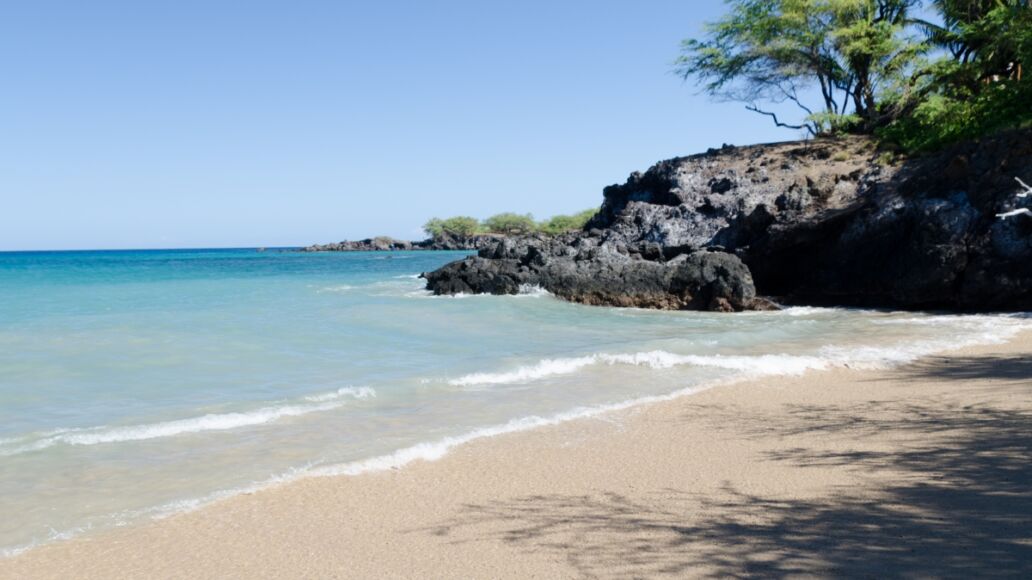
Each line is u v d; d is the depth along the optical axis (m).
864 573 4.76
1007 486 6.50
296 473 7.78
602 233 35.28
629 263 28.86
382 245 175.00
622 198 41.91
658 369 13.94
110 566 5.54
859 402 10.84
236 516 6.57
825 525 5.77
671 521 6.11
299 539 6.01
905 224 25.83
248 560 5.60
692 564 5.12
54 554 5.77
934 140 31.67
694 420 10.07
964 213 24.23
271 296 31.11
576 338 18.83
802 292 28.88
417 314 23.75
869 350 15.59
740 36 43.19
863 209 27.17
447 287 31.39
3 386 12.72
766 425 9.67
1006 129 25.67
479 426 9.81
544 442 9.01
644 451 8.55
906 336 17.84
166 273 54.72
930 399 10.76
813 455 8.07
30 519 6.53
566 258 30.64
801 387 12.16
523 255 32.09
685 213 34.03
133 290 35.12
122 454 8.52
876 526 5.67
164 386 12.78
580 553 5.48
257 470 7.91
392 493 7.17
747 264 29.47
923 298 25.17
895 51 38.84
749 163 37.81
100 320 21.94
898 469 7.30
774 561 5.07
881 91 39.69
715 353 15.63
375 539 5.98
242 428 9.77
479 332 19.98
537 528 6.10
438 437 9.25
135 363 15.01
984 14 37.91
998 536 5.29
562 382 12.84
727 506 6.44
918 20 41.22
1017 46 31.84
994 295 23.50
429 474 7.76
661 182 39.12
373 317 22.94
